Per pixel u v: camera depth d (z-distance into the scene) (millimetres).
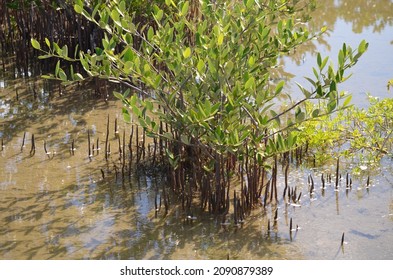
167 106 6602
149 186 7094
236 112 6410
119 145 7598
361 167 7414
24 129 8570
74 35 10906
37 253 5840
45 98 9641
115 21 6812
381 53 11250
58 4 11211
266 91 6539
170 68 6699
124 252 5859
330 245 5957
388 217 6418
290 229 6180
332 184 7074
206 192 6559
